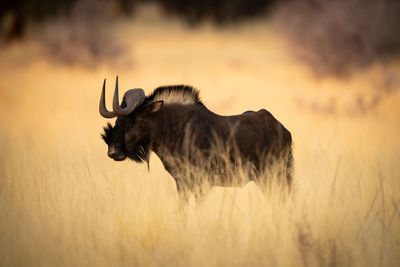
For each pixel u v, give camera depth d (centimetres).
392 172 2273
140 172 2250
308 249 1474
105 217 1755
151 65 8688
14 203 1897
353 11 6888
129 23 17388
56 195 1952
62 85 6444
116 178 2084
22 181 2055
